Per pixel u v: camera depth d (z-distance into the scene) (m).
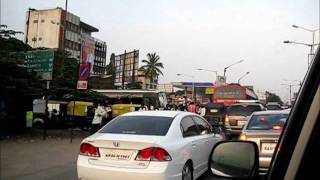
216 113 26.78
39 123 25.11
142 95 35.06
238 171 2.74
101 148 7.34
